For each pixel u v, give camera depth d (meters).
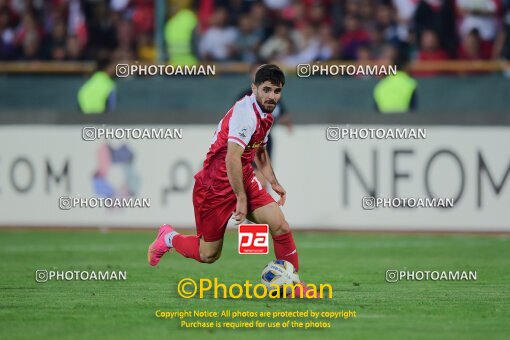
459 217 44.81
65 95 56.38
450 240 43.53
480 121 44.47
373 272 33.47
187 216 46.69
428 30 57.44
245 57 58.84
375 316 24.64
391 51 49.19
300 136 45.84
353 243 42.59
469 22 57.59
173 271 33.75
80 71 57.44
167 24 56.56
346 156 45.56
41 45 60.81
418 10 57.66
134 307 26.00
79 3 60.53
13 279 31.81
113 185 47.50
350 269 34.25
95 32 60.03
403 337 21.83
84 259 37.50
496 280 31.53
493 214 44.62
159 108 53.88
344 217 45.69
